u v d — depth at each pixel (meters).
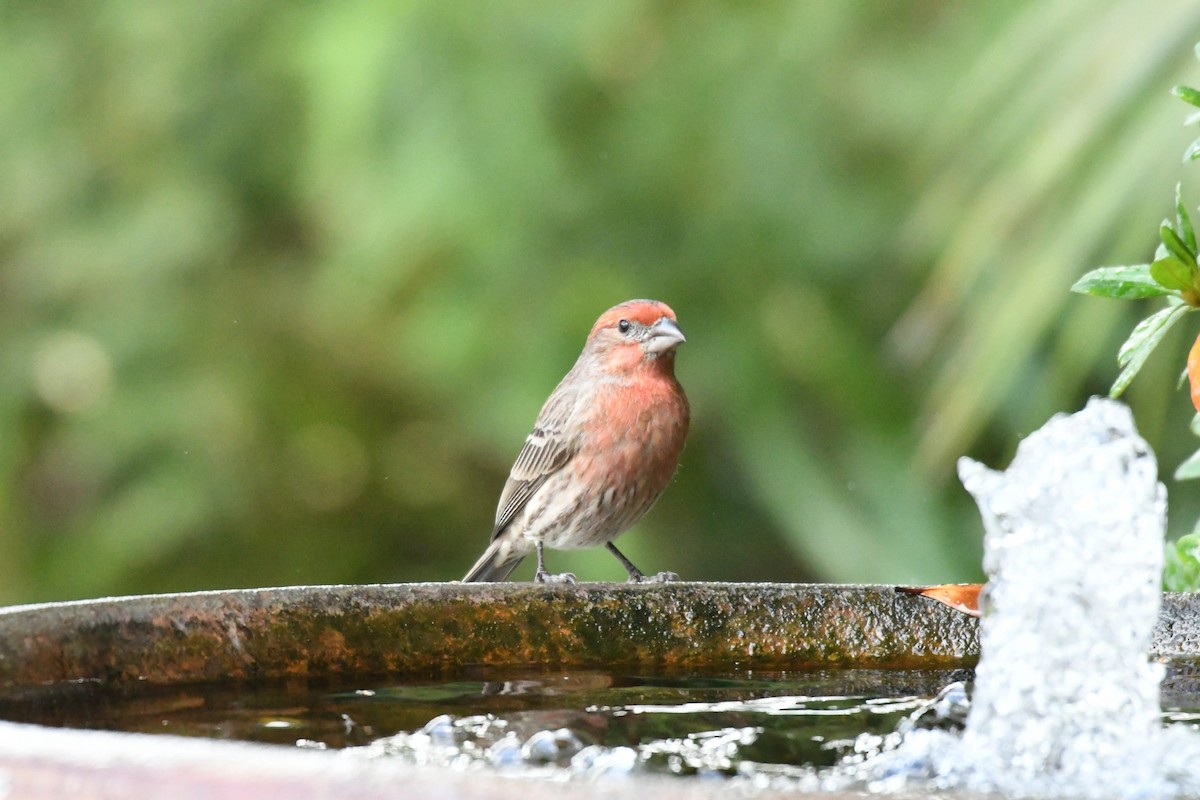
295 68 13.13
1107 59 7.06
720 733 4.38
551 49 12.88
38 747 3.19
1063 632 4.27
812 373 12.94
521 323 12.98
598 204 13.11
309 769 2.98
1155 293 5.05
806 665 5.64
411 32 12.62
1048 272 7.35
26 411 14.66
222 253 14.58
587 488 9.06
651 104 13.26
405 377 14.83
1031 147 7.51
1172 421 11.09
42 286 14.55
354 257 13.05
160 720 4.48
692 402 13.19
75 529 14.75
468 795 2.90
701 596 5.71
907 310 12.92
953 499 12.74
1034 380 10.62
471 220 12.73
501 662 5.50
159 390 14.41
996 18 11.80
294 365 14.85
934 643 5.68
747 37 13.37
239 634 5.06
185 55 14.19
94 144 14.48
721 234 13.16
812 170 13.11
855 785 3.57
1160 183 6.81
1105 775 3.78
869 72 13.02
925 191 11.40
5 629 4.54
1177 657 5.45
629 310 8.97
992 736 4.18
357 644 5.28
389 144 12.71
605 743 4.23
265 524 14.75
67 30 14.55
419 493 15.48
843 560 12.54
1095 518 4.30
